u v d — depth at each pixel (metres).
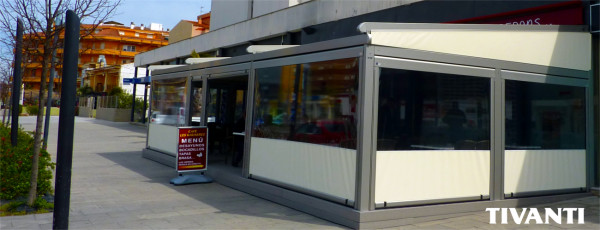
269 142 7.41
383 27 5.61
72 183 8.46
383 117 5.66
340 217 5.68
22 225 5.50
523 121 6.98
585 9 7.92
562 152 7.45
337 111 5.98
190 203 6.98
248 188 7.76
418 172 5.90
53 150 14.35
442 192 6.09
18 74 9.08
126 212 6.31
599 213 6.48
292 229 5.51
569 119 7.57
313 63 6.48
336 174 5.93
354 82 5.70
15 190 6.56
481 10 9.59
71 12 3.90
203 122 9.59
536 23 8.62
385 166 5.65
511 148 6.84
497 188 6.63
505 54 6.76
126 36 70.50
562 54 7.48
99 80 52.44
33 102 46.97
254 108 7.87
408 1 11.50
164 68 11.87
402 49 5.77
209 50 21.44
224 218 6.04
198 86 10.41
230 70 8.63
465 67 6.32
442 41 6.11
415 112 5.89
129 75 45.69
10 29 7.61
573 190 7.57
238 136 9.64
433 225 5.73
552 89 7.37
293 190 6.74
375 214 5.47
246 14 22.47
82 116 44.53
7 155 6.93
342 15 13.88
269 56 7.46
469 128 6.39
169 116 11.41
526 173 7.00
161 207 6.66
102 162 11.56
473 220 5.99
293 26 16.14
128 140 18.47
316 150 6.33
